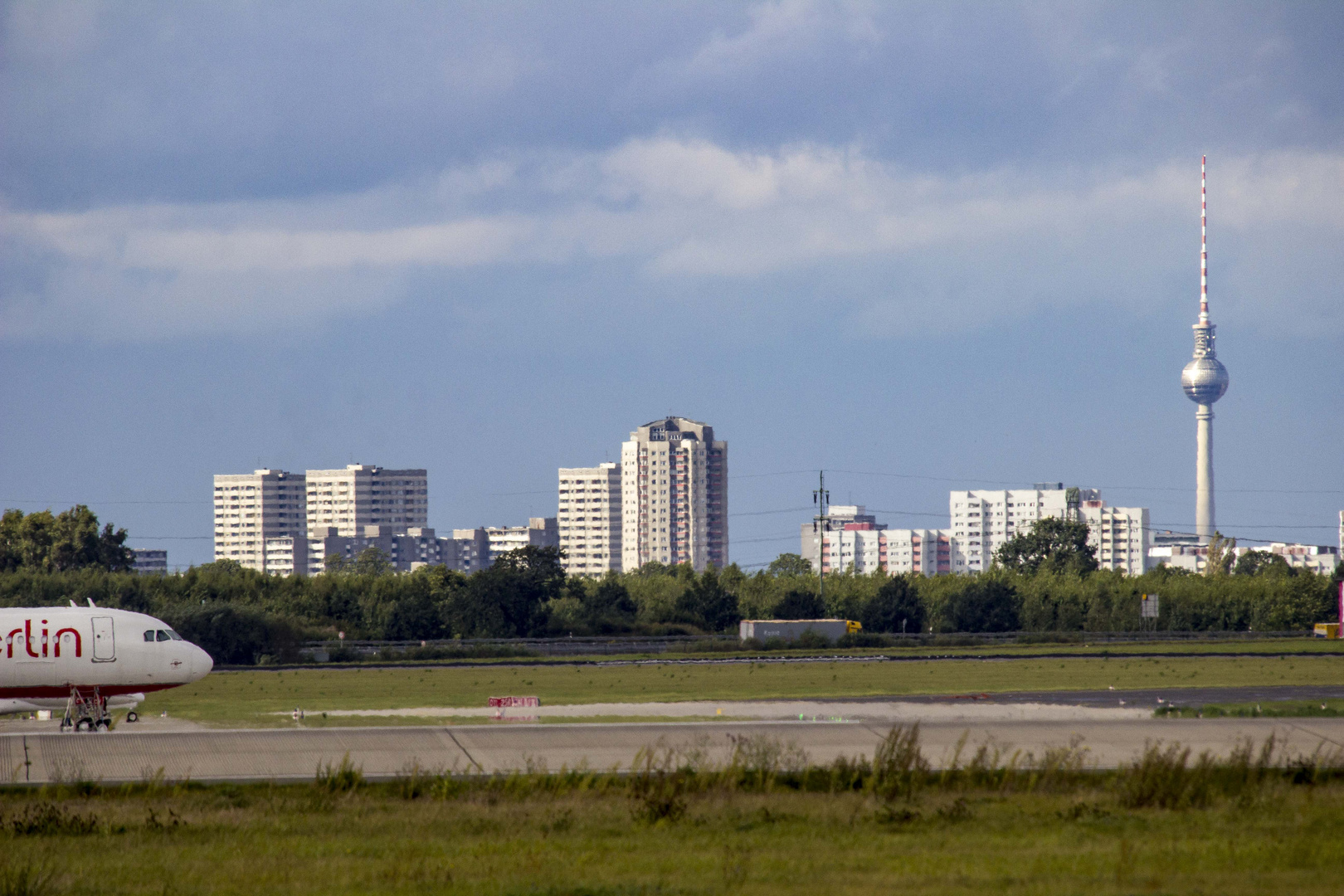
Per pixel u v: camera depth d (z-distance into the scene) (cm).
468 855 8106
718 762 11269
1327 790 10056
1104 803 9681
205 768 11200
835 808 9569
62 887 7319
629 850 8200
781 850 8125
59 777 10644
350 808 9656
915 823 8975
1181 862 7594
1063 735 12412
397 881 7344
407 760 11462
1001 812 9375
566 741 12238
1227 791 9956
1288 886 7000
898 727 12606
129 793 10350
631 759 11550
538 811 9525
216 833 8806
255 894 7100
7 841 8581
